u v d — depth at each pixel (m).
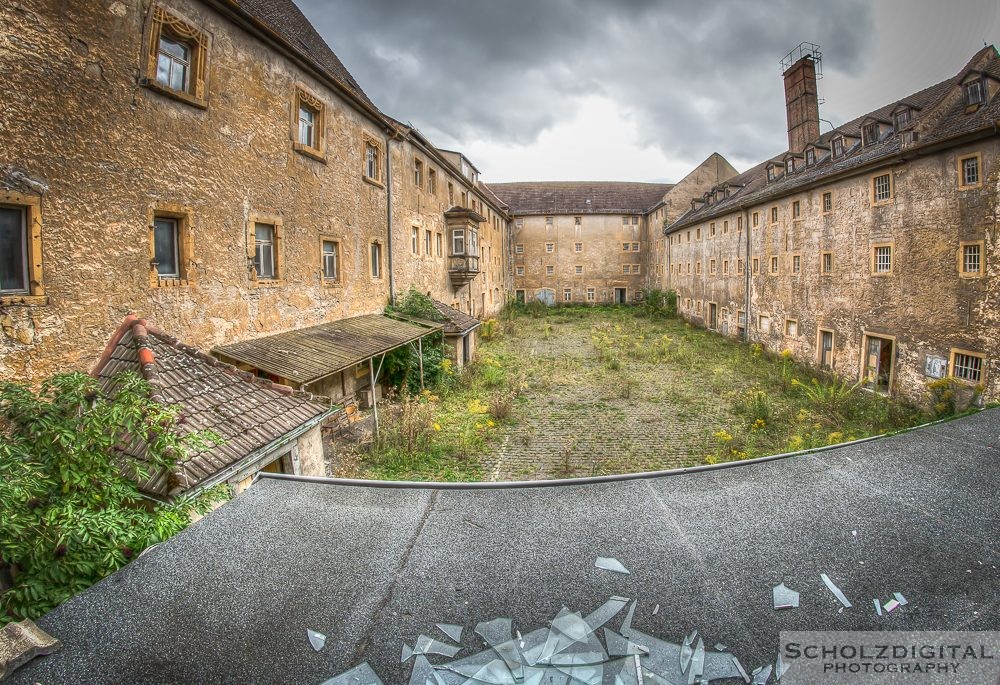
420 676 1.76
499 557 2.46
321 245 12.43
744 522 2.71
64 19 6.31
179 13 7.98
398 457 10.77
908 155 14.28
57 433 4.08
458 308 25.38
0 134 5.68
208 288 8.76
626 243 48.72
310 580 2.31
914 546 2.43
